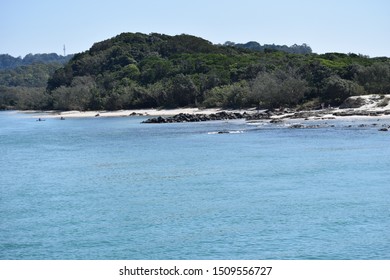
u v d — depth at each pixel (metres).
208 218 54.81
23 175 85.50
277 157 92.94
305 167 81.81
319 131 131.00
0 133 178.62
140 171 85.25
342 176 73.88
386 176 72.94
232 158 94.06
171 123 188.00
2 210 60.59
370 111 166.12
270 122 161.38
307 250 44.56
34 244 47.88
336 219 52.91
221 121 182.25
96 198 66.12
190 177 77.81
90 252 45.47
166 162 93.44
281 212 56.03
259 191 66.31
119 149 117.25
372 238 47.12
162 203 62.06
